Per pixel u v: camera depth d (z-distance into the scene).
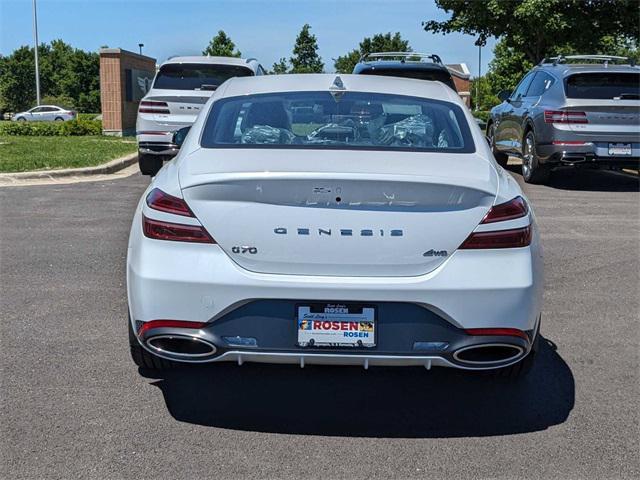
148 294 3.31
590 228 8.24
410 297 3.25
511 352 3.41
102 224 7.96
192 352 3.37
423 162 3.59
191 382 4.06
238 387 4.02
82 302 5.33
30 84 73.50
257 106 4.23
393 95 4.39
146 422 3.58
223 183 3.26
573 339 4.82
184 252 3.30
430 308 3.27
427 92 4.52
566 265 6.65
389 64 11.97
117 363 4.26
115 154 14.66
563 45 17.16
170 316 3.30
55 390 3.89
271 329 3.29
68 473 3.10
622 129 10.80
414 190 3.27
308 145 3.86
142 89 25.55
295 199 3.27
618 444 3.44
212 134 3.97
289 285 3.25
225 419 3.64
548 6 15.57
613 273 6.41
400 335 3.29
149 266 3.32
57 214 8.49
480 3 16.45
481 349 3.38
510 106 13.13
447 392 4.02
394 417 3.71
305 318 3.28
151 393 3.90
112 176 12.16
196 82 12.26
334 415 3.72
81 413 3.64
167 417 3.64
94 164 12.77
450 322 3.29
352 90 4.42
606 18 16.39
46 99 71.50
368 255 3.27
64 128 22.92
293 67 59.12
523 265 3.35
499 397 3.96
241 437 3.46
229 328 3.29
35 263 6.36
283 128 4.06
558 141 10.93
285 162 3.47
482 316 3.29
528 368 3.88
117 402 3.78
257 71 12.82
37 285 5.73
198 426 3.55
